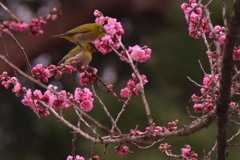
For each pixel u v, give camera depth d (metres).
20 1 22.52
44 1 22.72
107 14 22.88
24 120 21.84
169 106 19.59
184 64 20.55
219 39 6.64
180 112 19.27
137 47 7.03
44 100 6.68
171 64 20.58
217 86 6.34
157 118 18.67
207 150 17.30
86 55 8.52
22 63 19.52
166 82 20.81
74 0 22.05
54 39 20.67
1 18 20.78
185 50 20.48
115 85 20.97
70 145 20.75
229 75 5.95
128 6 22.75
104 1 22.39
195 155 7.02
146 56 6.94
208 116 6.21
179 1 21.41
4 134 22.14
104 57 23.58
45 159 21.48
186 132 6.21
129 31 24.16
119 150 6.58
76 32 8.24
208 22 6.61
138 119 18.78
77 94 6.72
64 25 21.45
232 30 5.80
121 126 18.83
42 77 6.75
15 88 6.71
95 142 6.31
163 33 21.50
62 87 21.25
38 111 6.65
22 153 21.89
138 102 18.97
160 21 23.67
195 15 6.95
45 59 23.03
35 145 21.83
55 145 21.12
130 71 23.64
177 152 17.20
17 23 5.42
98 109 18.84
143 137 6.23
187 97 20.47
